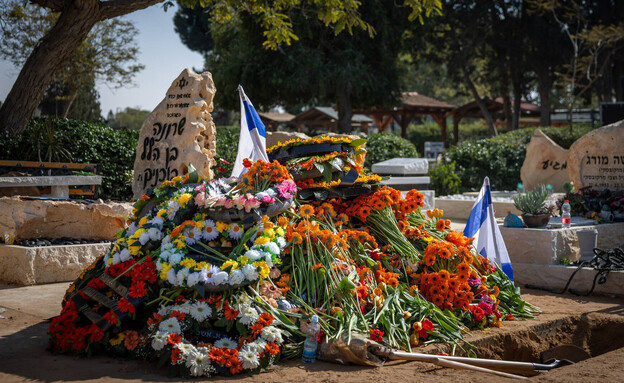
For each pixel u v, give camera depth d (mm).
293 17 28719
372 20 31344
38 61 14562
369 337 5414
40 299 7449
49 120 14906
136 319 5430
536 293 8930
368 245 6617
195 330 5086
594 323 7250
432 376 4879
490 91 50219
